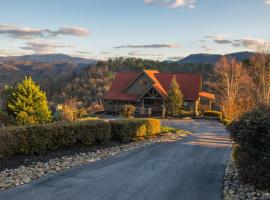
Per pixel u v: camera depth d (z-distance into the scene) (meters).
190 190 8.96
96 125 15.86
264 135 8.38
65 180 9.62
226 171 11.34
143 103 48.28
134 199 8.08
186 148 16.86
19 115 19.28
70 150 14.21
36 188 8.69
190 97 47.75
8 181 9.17
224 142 20.05
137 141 18.81
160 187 9.21
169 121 38.78
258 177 8.59
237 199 8.05
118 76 55.16
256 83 46.88
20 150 12.04
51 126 13.38
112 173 10.73
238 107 33.78
